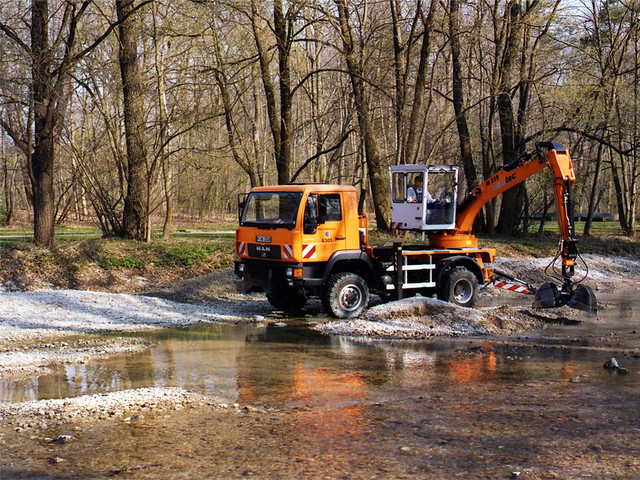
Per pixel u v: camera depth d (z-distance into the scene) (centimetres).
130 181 2109
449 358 966
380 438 591
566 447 561
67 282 1714
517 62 2955
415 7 2706
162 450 567
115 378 841
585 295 1304
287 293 1466
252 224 1411
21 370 881
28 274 1698
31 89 1828
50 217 1930
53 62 1858
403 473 505
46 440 595
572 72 2803
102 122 2512
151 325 1268
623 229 3397
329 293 1346
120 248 1934
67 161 2583
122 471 519
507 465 520
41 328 1188
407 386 792
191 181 3133
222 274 1845
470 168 2884
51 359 948
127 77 2078
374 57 2623
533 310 1387
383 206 2586
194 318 1355
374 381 820
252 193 1427
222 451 563
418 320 1261
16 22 1820
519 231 3050
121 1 2039
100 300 1451
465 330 1215
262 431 617
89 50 1856
